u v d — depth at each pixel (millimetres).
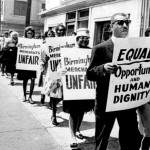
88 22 11961
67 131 4410
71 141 3654
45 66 5156
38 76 6332
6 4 29531
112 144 3893
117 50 2514
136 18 8773
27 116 5180
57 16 15664
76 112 3664
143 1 8453
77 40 3867
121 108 2689
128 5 9211
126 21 2707
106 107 2631
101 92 2795
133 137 2857
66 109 3666
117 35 2740
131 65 2621
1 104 6004
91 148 3738
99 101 2820
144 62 2697
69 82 3627
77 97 3617
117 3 9828
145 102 2832
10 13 29781
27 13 16562
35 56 6199
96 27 11477
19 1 30062
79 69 3674
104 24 11094
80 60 3686
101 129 2881
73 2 12969
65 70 3619
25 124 4688
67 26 14469
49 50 4598
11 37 7852
